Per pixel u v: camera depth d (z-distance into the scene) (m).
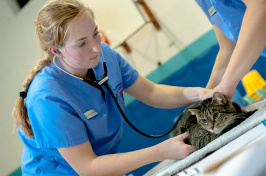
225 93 1.16
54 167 1.20
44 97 1.06
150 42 3.04
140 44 3.04
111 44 2.93
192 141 1.29
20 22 2.64
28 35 2.63
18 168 2.78
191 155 0.92
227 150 0.78
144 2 2.92
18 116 1.13
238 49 1.02
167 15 3.02
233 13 1.13
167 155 1.02
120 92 1.33
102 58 1.32
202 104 1.32
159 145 1.04
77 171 1.07
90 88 1.21
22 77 2.68
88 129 1.18
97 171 1.04
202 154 0.90
